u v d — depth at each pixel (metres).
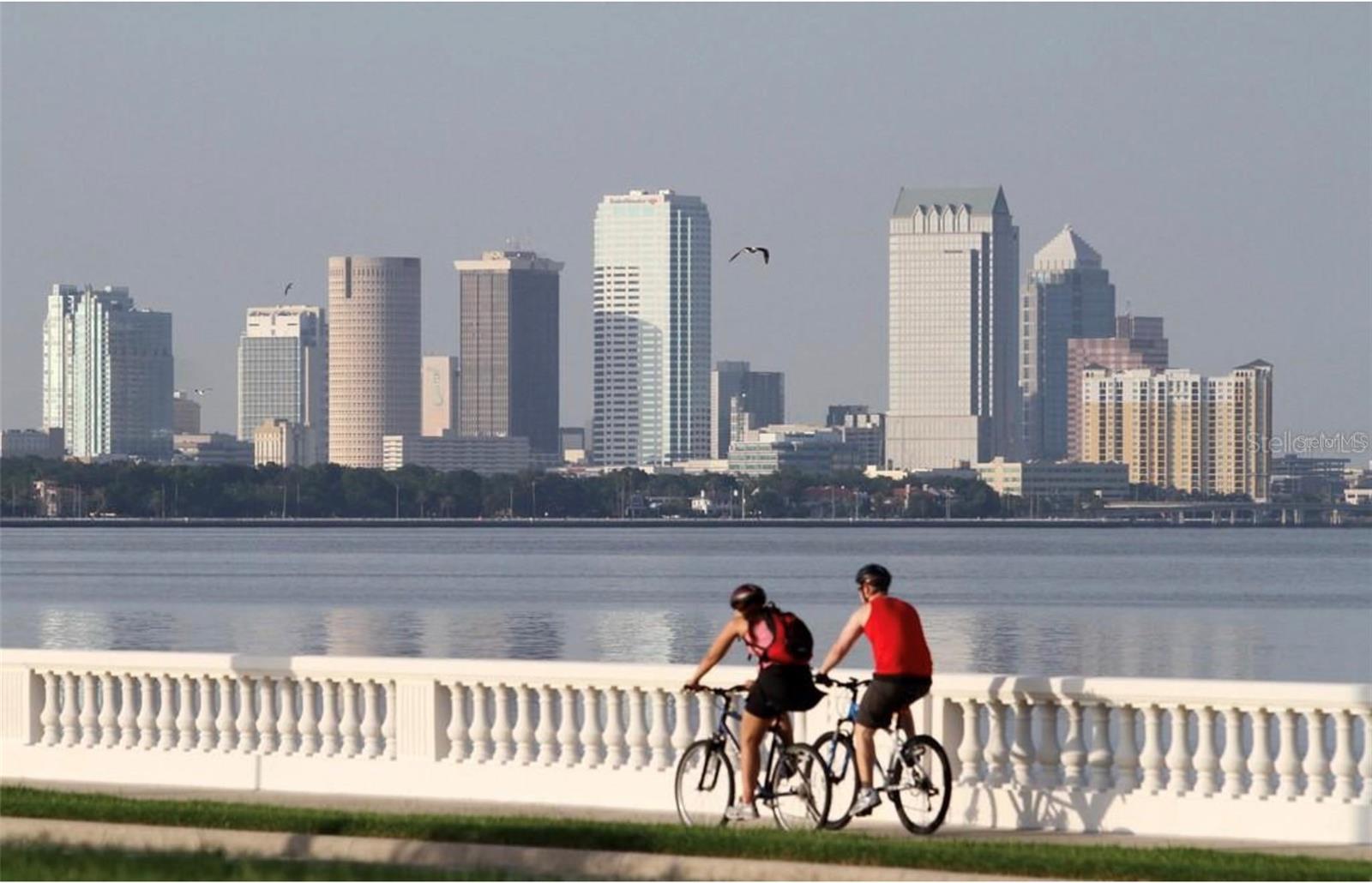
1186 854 84.81
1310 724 90.31
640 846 87.88
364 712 106.44
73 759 111.69
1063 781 94.38
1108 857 83.44
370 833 92.44
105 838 93.88
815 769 92.56
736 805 91.94
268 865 85.19
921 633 90.62
